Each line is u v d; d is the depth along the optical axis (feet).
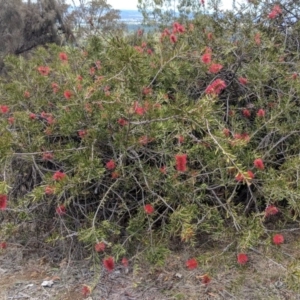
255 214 9.29
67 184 8.88
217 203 10.07
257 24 14.06
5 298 9.18
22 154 9.37
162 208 10.29
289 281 7.84
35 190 9.08
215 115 10.76
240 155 10.00
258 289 9.10
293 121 11.46
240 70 12.34
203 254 9.49
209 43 13.23
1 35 46.16
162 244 9.24
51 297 9.16
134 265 9.36
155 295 9.07
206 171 9.91
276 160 11.25
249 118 12.23
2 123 10.23
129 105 9.03
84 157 9.26
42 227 11.06
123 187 9.96
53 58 14.28
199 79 12.41
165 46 12.75
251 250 9.67
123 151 9.33
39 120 11.01
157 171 9.45
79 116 9.50
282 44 14.30
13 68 13.42
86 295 9.12
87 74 12.35
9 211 10.75
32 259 10.72
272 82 12.70
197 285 9.33
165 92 10.89
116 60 9.29
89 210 10.23
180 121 9.32
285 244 10.43
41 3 48.16
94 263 9.01
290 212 10.15
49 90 11.79
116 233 9.32
